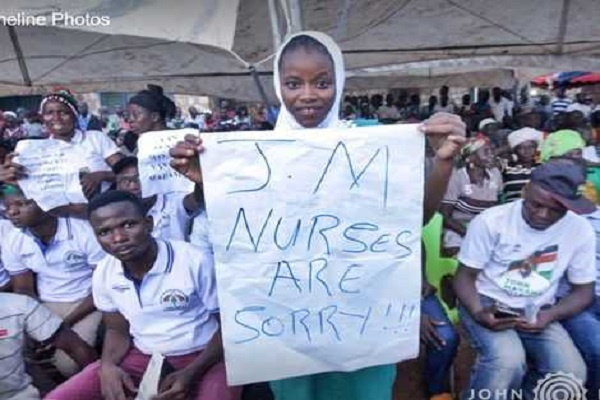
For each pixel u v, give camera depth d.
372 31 5.11
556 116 6.74
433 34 5.26
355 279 1.67
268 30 4.60
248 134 1.56
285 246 1.62
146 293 2.02
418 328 1.73
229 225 1.59
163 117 3.51
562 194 2.16
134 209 1.93
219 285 1.62
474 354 3.26
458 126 1.57
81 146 3.17
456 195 4.23
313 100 1.65
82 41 5.34
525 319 2.39
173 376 2.00
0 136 4.27
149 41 5.43
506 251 2.38
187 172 1.60
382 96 15.63
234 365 1.67
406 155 1.62
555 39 5.43
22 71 6.05
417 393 2.92
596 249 2.69
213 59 6.13
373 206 1.63
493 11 4.80
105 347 2.16
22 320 2.28
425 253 2.95
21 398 2.28
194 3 2.96
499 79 13.33
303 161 1.59
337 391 1.93
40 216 2.69
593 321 2.48
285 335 1.67
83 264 2.85
